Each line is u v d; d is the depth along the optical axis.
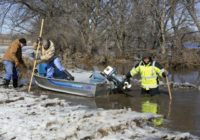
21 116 8.59
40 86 13.73
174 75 21.91
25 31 32.28
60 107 9.91
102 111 9.02
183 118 9.25
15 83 13.90
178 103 11.38
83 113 8.66
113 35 31.44
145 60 12.73
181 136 7.29
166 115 9.59
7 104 10.05
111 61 29.44
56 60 13.56
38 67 14.03
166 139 7.16
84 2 31.17
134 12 30.95
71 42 31.25
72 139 7.03
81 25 31.34
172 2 29.61
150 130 7.62
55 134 7.27
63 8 31.25
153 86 12.64
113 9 31.34
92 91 12.25
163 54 28.17
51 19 31.25
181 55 27.97
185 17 29.64
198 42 29.22
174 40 29.42
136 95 12.75
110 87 12.83
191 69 26.58
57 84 12.96
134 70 12.88
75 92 12.66
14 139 7.11
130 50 30.88
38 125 7.84
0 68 20.19
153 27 30.45
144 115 8.66
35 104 10.05
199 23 29.20
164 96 12.66
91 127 7.52
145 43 31.33
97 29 31.62
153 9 30.05
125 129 7.55
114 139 6.93
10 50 13.61
